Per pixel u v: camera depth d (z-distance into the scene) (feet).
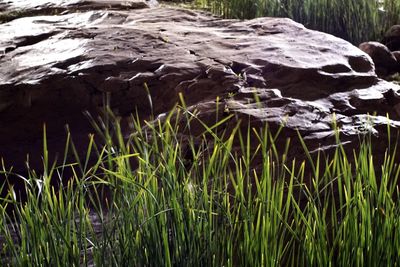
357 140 10.54
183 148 10.89
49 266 7.84
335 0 19.12
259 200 8.06
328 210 9.82
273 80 12.41
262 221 7.95
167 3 22.22
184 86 12.16
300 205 9.86
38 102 12.53
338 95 12.29
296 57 12.95
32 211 7.97
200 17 15.98
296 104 11.31
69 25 15.69
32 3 19.52
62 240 7.95
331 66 12.78
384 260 8.01
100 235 9.42
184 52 13.20
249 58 12.94
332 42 13.79
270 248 7.91
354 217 8.02
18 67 13.15
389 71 18.06
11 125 12.56
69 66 12.96
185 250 7.88
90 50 13.34
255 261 7.91
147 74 12.49
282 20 14.94
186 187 7.99
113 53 13.16
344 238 8.06
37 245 7.85
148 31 14.17
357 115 11.25
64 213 8.05
